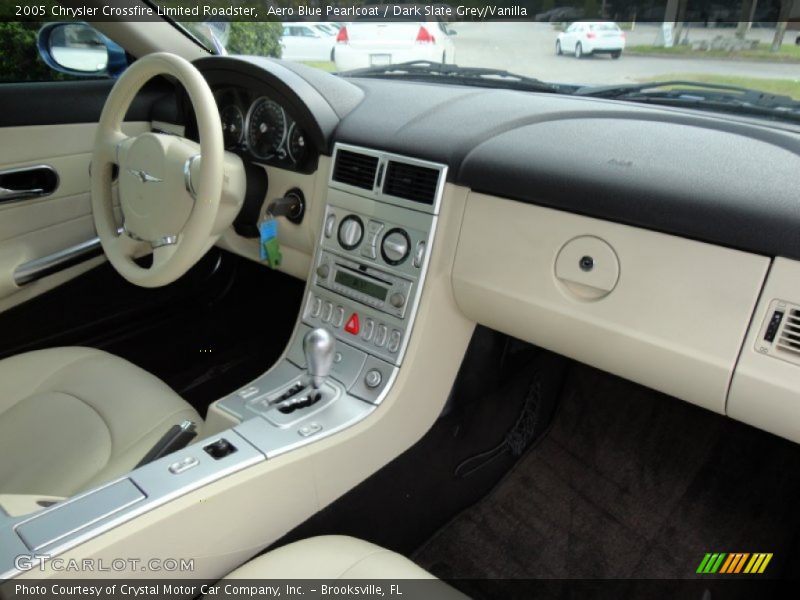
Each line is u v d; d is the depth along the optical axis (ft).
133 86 4.10
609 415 5.53
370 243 4.07
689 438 5.27
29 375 4.41
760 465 5.04
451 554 4.77
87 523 2.69
